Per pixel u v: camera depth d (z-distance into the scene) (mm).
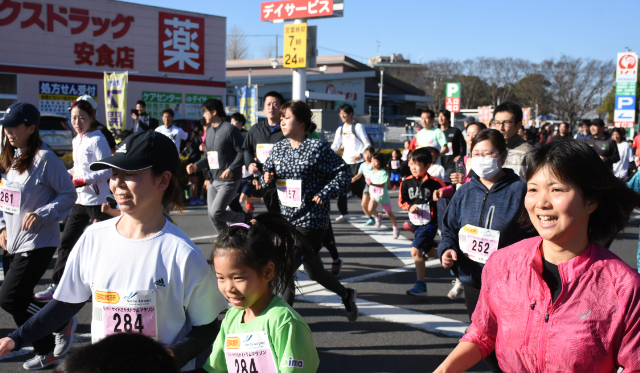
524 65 66375
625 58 18578
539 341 1817
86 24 19828
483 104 68438
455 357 2064
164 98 21891
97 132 5254
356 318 4738
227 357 2270
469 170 5871
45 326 2314
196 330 2246
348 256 7617
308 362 2182
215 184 6645
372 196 8828
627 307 1697
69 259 2307
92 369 1254
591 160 1750
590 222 1863
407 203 5922
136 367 1272
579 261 1800
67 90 19672
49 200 3764
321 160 4508
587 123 12180
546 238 1797
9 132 3613
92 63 20141
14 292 3639
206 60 22828
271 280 2309
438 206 6102
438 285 6223
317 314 5168
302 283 6125
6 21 18281
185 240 2250
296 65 14539
